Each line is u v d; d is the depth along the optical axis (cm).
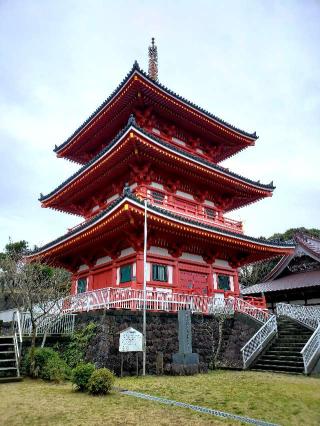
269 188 3095
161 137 2936
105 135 3053
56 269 3303
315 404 1058
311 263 3562
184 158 2462
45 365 1561
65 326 1953
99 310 1764
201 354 1981
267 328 2067
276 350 1966
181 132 3117
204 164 2573
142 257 2220
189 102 2814
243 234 2773
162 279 2322
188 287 2472
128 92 2625
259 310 2369
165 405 1032
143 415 923
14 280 2334
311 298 3309
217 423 856
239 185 2909
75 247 2616
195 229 2264
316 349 1803
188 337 1803
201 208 2894
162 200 2589
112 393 1209
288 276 3700
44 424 852
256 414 943
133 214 1983
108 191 2850
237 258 2869
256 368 1853
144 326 1722
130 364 1673
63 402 1075
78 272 2981
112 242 2430
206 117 2973
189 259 2545
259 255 2962
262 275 5934
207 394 1184
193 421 872
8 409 995
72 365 1723
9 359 1625
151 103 2736
